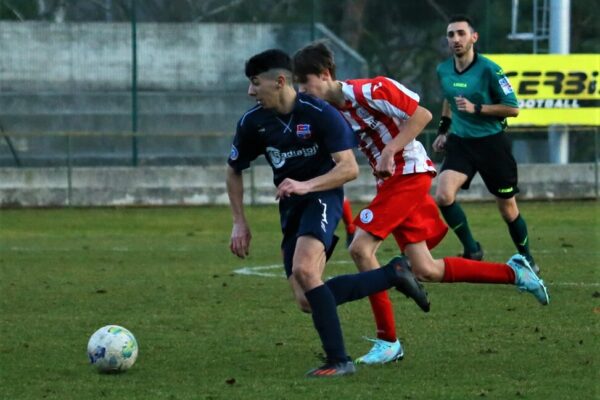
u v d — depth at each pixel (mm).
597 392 18859
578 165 68000
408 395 18641
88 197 64562
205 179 65500
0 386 19641
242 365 21453
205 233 51406
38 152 67000
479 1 69312
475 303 29047
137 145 67438
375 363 21547
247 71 20391
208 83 69438
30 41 68562
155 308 28984
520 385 19422
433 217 23531
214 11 69562
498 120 34406
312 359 22031
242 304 29547
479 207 64125
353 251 22688
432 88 69500
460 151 34688
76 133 63719
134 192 64812
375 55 69688
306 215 20625
